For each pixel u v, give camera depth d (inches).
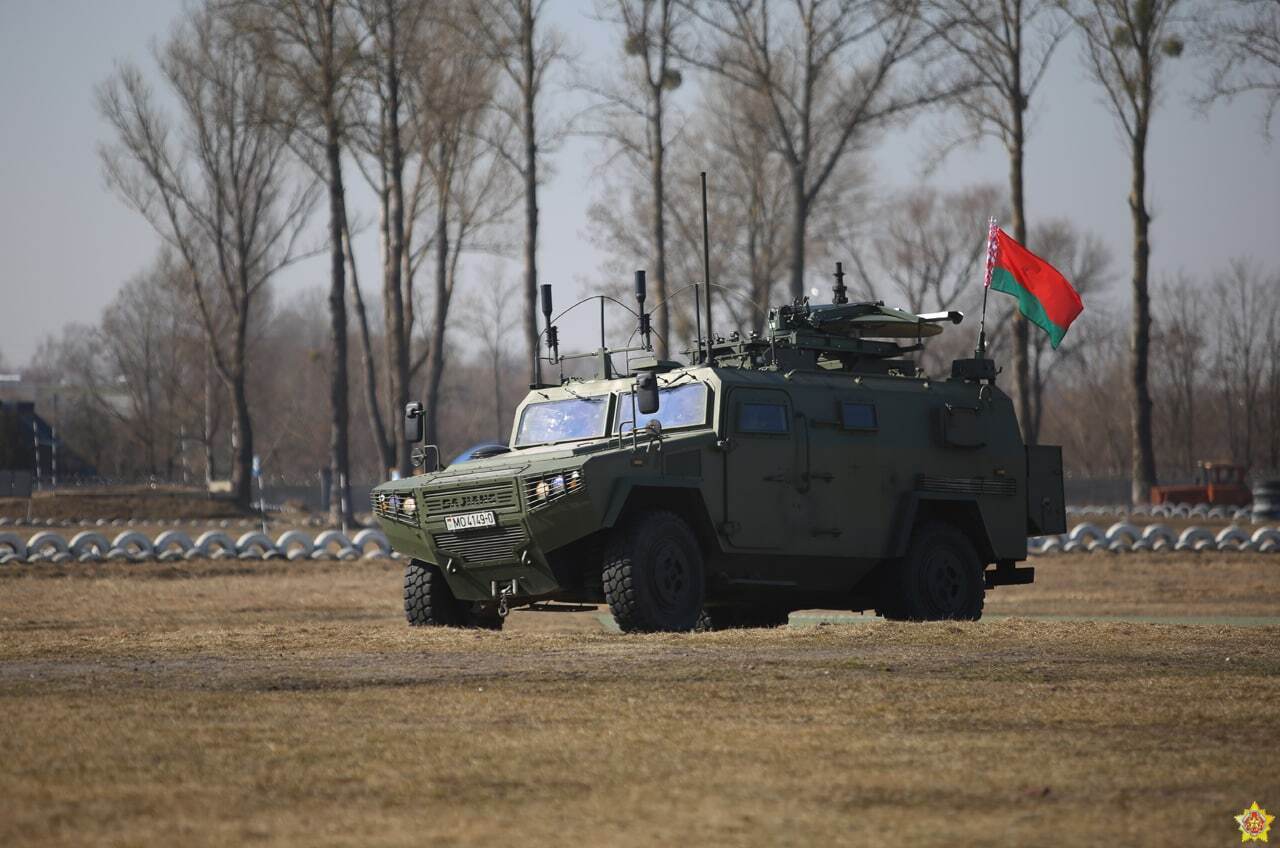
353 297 5565.9
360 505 7037.4
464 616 1632.6
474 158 5467.5
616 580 1454.2
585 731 896.3
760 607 1831.9
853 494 1660.9
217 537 3353.8
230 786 744.3
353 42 4800.7
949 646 1333.7
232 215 6013.8
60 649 1301.7
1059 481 1902.1
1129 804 722.8
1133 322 5388.8
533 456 1546.5
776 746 854.5
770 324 1732.3
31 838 640.4
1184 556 3560.5
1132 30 5002.5
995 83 4877.0
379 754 823.1
